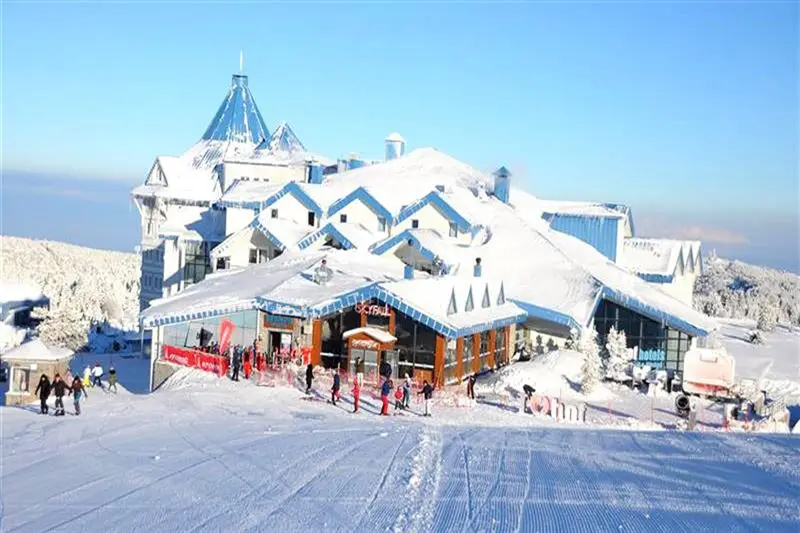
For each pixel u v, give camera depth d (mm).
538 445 26016
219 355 43938
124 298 147375
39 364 39625
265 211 61594
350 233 56844
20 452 26344
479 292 47344
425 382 37344
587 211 67125
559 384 43594
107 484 21156
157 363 46000
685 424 36750
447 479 20625
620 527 15914
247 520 17094
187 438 27922
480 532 15680
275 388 39688
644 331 54406
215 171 86688
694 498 18359
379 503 18172
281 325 44875
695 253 69000
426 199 58438
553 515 16891
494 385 43094
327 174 80000
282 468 22312
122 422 31766
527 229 59469
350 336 42219
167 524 17141
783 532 15508
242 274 53375
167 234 69188
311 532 16078
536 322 54406
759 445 26016
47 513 18406
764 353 71312
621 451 24844
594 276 54344
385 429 29781
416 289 43031
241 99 96312
